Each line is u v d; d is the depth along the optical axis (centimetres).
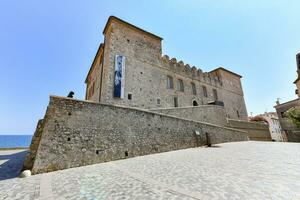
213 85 3575
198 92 3188
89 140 1012
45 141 871
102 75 2266
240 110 3925
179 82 2983
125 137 1175
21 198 488
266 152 1148
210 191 468
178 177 630
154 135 1344
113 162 1012
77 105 1034
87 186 571
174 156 1117
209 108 2430
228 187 494
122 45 2314
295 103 3391
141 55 2502
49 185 599
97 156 1012
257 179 559
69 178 687
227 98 3738
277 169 678
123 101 2070
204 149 1426
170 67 2888
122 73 2161
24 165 853
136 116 1291
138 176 671
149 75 2495
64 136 934
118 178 657
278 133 4881
